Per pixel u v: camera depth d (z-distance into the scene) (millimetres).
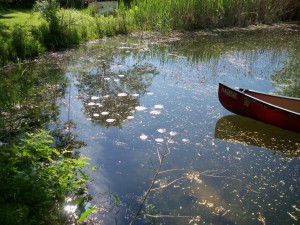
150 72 7863
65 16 11227
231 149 4691
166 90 6734
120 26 11664
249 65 8594
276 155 4578
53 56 8828
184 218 3369
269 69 8289
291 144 4875
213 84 7148
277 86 7113
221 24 12875
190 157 4461
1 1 11914
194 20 12492
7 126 5008
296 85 7168
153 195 3705
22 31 9000
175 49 10016
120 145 4699
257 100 5180
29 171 3324
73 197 3590
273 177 4082
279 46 10555
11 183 3119
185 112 5758
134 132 5051
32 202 3119
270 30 12633
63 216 3209
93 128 5148
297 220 3393
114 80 7211
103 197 3648
